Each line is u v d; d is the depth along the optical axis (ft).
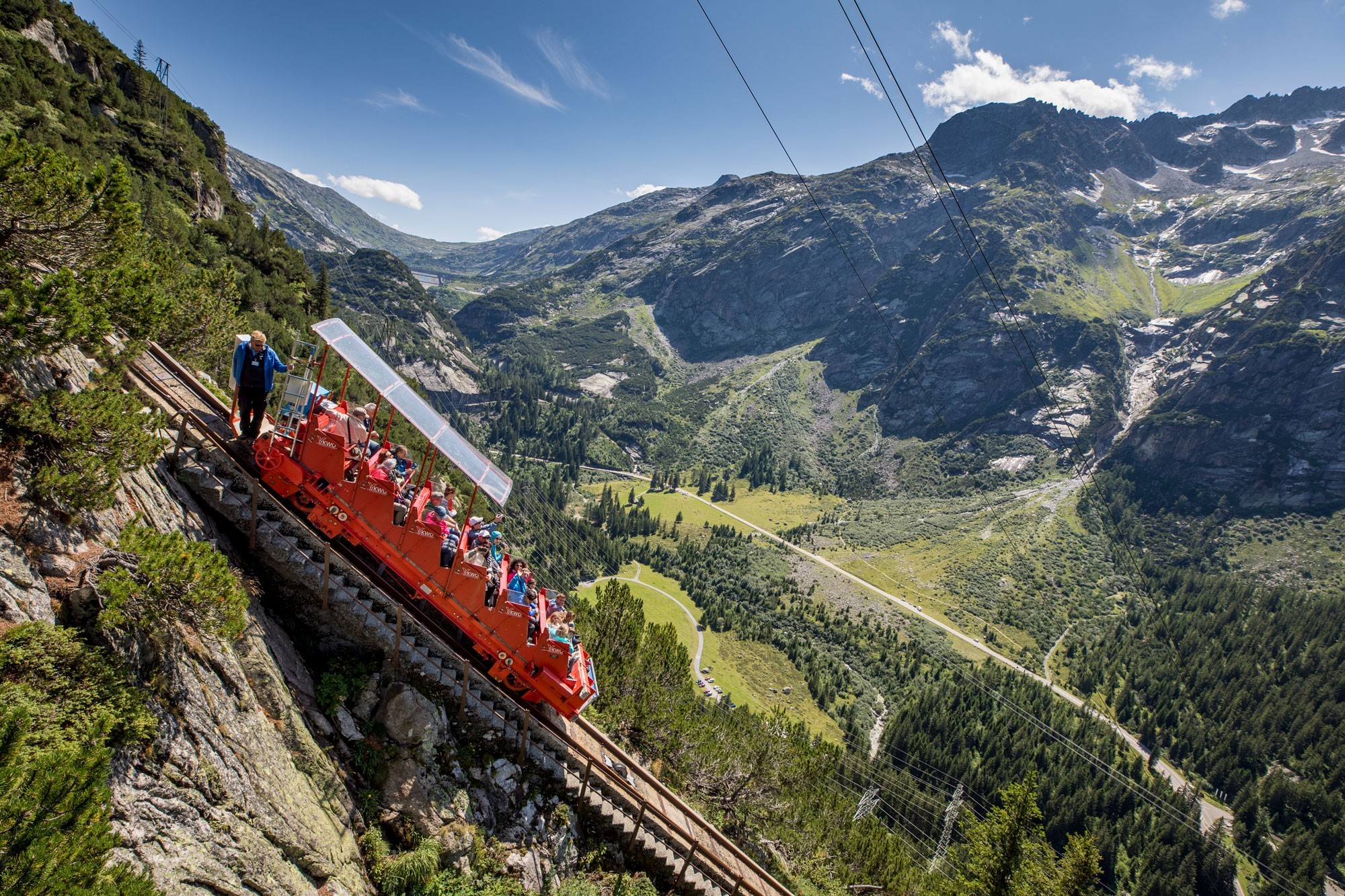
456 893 44.91
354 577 50.01
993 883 112.57
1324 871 409.90
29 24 284.41
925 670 611.47
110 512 35.06
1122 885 408.46
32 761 22.11
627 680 88.28
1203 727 587.68
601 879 57.57
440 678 51.37
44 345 33.65
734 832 84.53
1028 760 476.13
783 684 556.10
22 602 27.61
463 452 53.67
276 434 46.44
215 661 35.86
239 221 336.70
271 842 34.37
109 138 254.47
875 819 122.42
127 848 26.37
